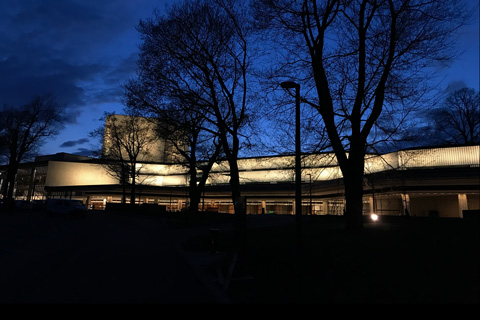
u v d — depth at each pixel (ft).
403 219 54.39
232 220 99.19
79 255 39.09
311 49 49.75
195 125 83.82
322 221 69.87
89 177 262.67
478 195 127.44
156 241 57.06
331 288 21.17
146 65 74.59
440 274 20.04
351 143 45.83
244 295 21.58
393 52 44.55
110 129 176.14
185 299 20.77
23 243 48.60
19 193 281.54
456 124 173.68
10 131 179.93
